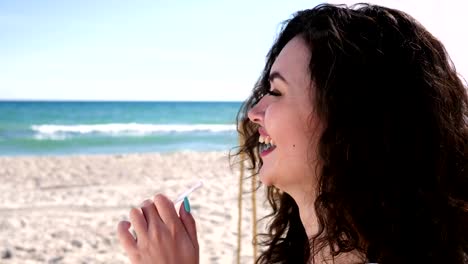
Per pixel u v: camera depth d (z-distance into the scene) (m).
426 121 1.14
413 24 1.22
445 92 1.18
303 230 1.53
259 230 5.50
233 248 6.17
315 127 1.15
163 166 14.57
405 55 1.16
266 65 1.48
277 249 1.55
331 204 1.13
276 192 1.58
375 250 1.12
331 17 1.19
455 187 1.17
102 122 41.25
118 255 6.30
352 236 1.13
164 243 1.17
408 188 1.12
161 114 50.19
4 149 22.50
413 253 1.11
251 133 1.58
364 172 1.12
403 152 1.13
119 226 1.22
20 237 7.04
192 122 42.62
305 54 1.18
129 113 50.16
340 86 1.13
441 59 1.21
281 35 1.38
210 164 14.91
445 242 1.12
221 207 8.63
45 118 42.19
